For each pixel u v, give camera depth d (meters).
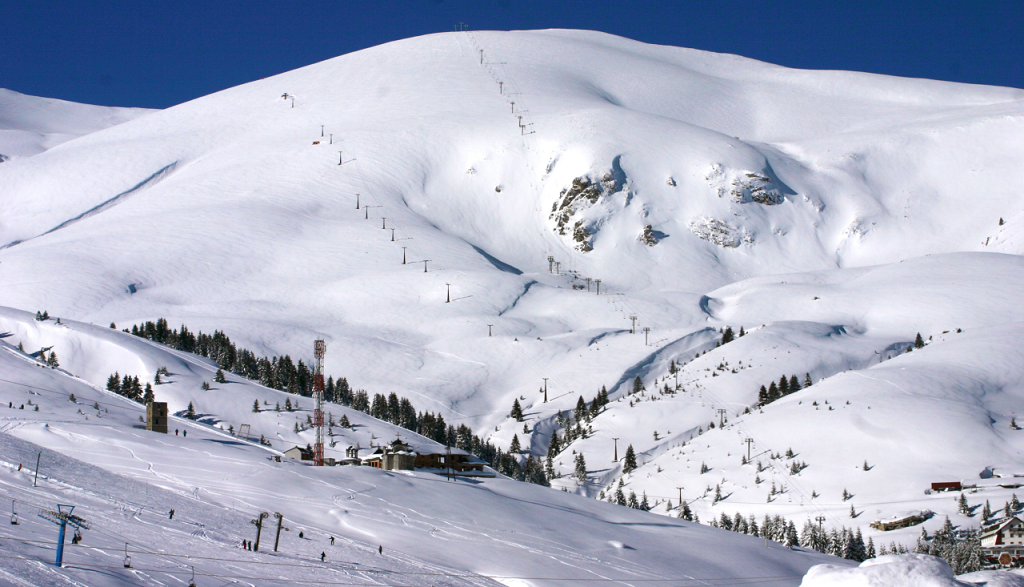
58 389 142.88
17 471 76.38
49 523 62.31
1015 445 154.12
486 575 73.12
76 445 96.25
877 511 135.25
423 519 85.75
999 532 109.00
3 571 49.28
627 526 98.06
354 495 90.12
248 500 83.75
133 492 78.06
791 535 122.56
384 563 70.44
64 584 49.53
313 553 69.88
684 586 78.56
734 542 99.31
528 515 93.56
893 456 153.38
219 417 154.00
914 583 33.66
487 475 116.38
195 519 72.88
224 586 56.78
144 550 60.94
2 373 145.75
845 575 35.03
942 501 134.62
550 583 72.94
